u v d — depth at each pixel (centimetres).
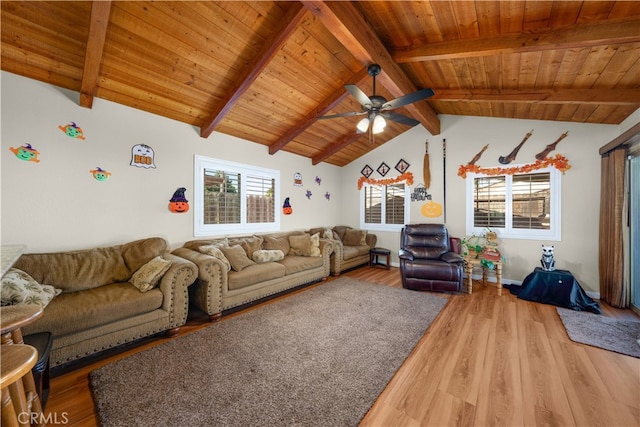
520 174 418
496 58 269
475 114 447
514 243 422
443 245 435
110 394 168
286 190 507
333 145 529
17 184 240
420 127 519
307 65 308
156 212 328
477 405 161
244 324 272
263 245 418
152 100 307
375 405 162
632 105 287
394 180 554
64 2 199
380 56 262
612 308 321
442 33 248
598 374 191
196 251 324
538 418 152
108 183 291
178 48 253
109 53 242
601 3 185
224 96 323
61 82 259
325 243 443
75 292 231
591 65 247
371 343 234
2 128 233
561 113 357
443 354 218
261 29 250
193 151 365
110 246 286
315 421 148
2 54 223
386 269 530
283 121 408
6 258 162
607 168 339
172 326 249
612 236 327
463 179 469
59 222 261
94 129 282
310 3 195
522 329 263
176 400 163
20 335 130
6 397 75
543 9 200
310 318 287
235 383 180
